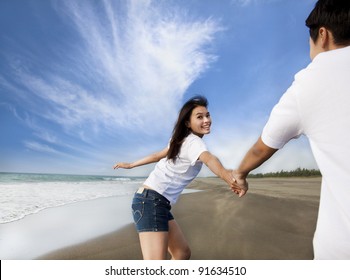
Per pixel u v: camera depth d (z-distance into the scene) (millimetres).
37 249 4320
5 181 22141
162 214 2352
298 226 5312
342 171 1031
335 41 1190
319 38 1241
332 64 1085
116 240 4738
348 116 1032
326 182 1097
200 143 2246
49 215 6996
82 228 5625
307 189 13078
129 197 11211
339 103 1046
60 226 5797
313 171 29375
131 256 3977
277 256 3766
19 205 8477
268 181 22781
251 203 8031
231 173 1718
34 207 8180
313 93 1082
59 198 10508
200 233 4855
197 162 2332
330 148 1062
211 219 6016
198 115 2383
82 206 8562
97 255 4023
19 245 4516
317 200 8539
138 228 2383
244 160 1489
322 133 1083
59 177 36344
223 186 17969
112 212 7496
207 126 2418
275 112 1204
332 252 1083
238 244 4238
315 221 5676
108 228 5605
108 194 12609
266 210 6863
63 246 4449
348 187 1017
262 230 5016
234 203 8086
